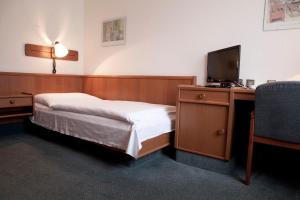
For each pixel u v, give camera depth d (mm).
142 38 3143
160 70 2994
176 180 1796
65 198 1479
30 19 3250
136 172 1928
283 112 1502
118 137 1982
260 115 1606
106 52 3596
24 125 3197
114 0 3422
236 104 1961
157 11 2967
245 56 2318
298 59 2053
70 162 2100
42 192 1546
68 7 3672
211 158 1999
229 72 2105
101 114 2145
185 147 2131
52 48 3506
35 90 3309
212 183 1762
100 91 3643
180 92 2133
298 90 1410
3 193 1518
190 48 2705
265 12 2186
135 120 1904
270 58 2184
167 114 2338
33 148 2465
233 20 2377
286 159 2111
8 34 3049
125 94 3316
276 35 2143
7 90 3029
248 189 1684
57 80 3562
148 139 2000
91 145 2461
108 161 2148
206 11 2553
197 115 2049
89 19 3799
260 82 2246
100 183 1704
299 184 1794
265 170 2074
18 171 1870
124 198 1502
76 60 3850
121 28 3367
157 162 2176
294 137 1507
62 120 2553
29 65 3291
